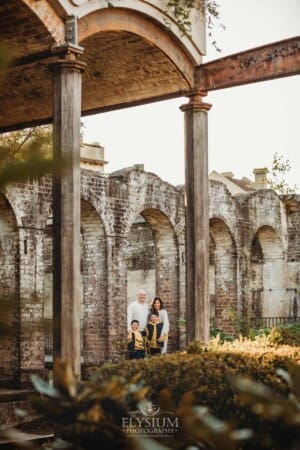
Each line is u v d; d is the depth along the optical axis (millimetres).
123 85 13406
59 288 9898
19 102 14414
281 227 28312
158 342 15188
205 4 12539
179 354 8352
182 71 12523
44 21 10125
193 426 2379
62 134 10086
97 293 21609
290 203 28562
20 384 17625
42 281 18781
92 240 21672
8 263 18406
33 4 9961
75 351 9859
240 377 2457
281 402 2367
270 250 28688
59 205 9891
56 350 9836
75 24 10328
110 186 21688
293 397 2627
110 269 21562
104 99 13891
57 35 10312
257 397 2361
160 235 24109
